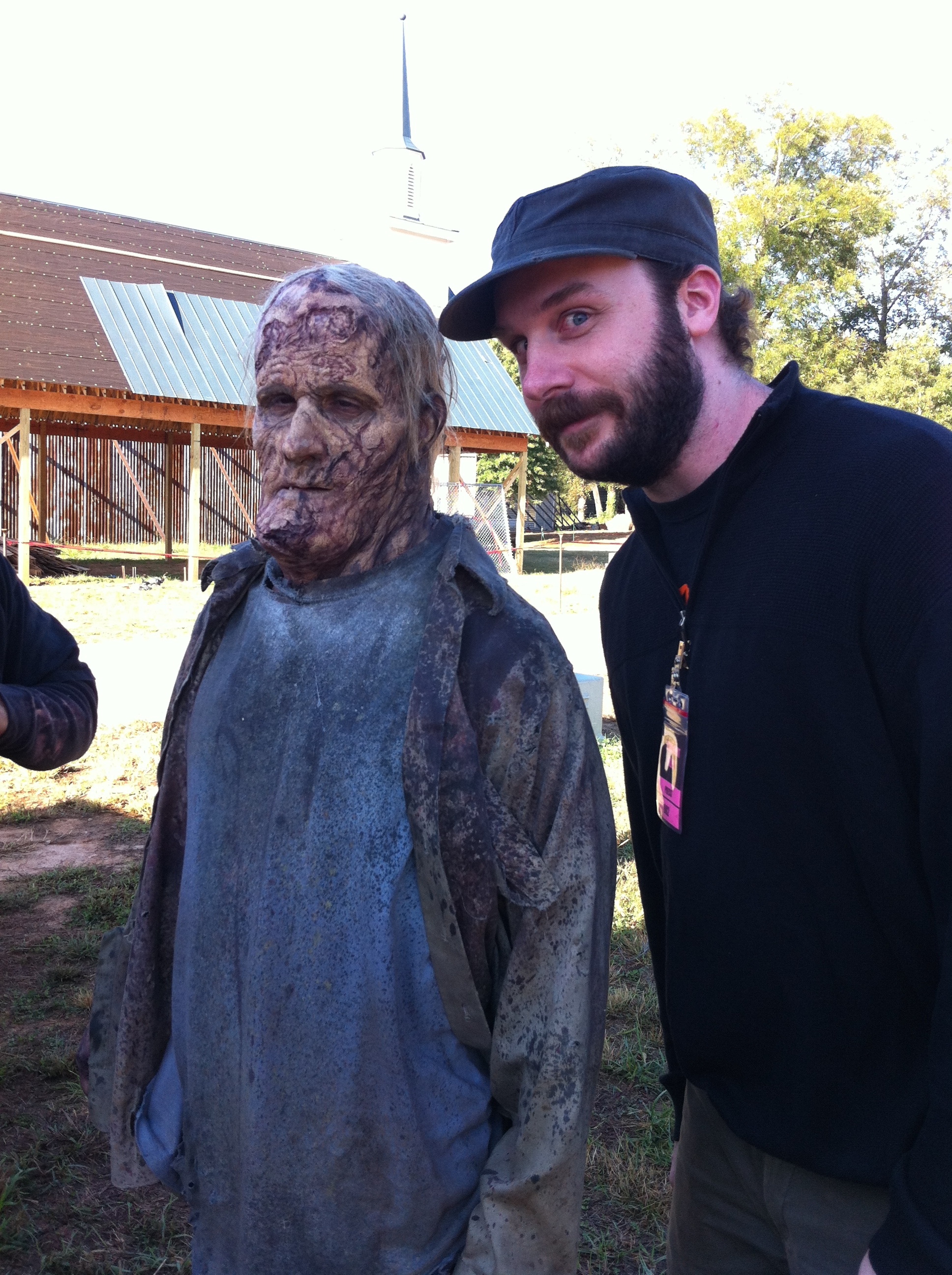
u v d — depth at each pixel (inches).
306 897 50.4
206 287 887.7
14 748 85.5
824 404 56.3
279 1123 50.5
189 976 55.1
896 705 49.3
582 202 54.2
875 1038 54.3
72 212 891.4
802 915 54.6
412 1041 50.8
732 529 56.6
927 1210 43.6
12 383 655.1
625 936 180.4
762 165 1348.4
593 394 55.8
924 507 49.3
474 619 52.1
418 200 1316.4
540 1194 50.2
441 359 55.5
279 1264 51.4
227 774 54.6
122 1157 60.7
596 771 53.9
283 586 56.3
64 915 193.2
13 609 90.3
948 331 1635.1
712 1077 62.2
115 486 1014.4
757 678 53.8
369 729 51.1
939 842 46.7
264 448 53.1
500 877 50.3
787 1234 59.9
